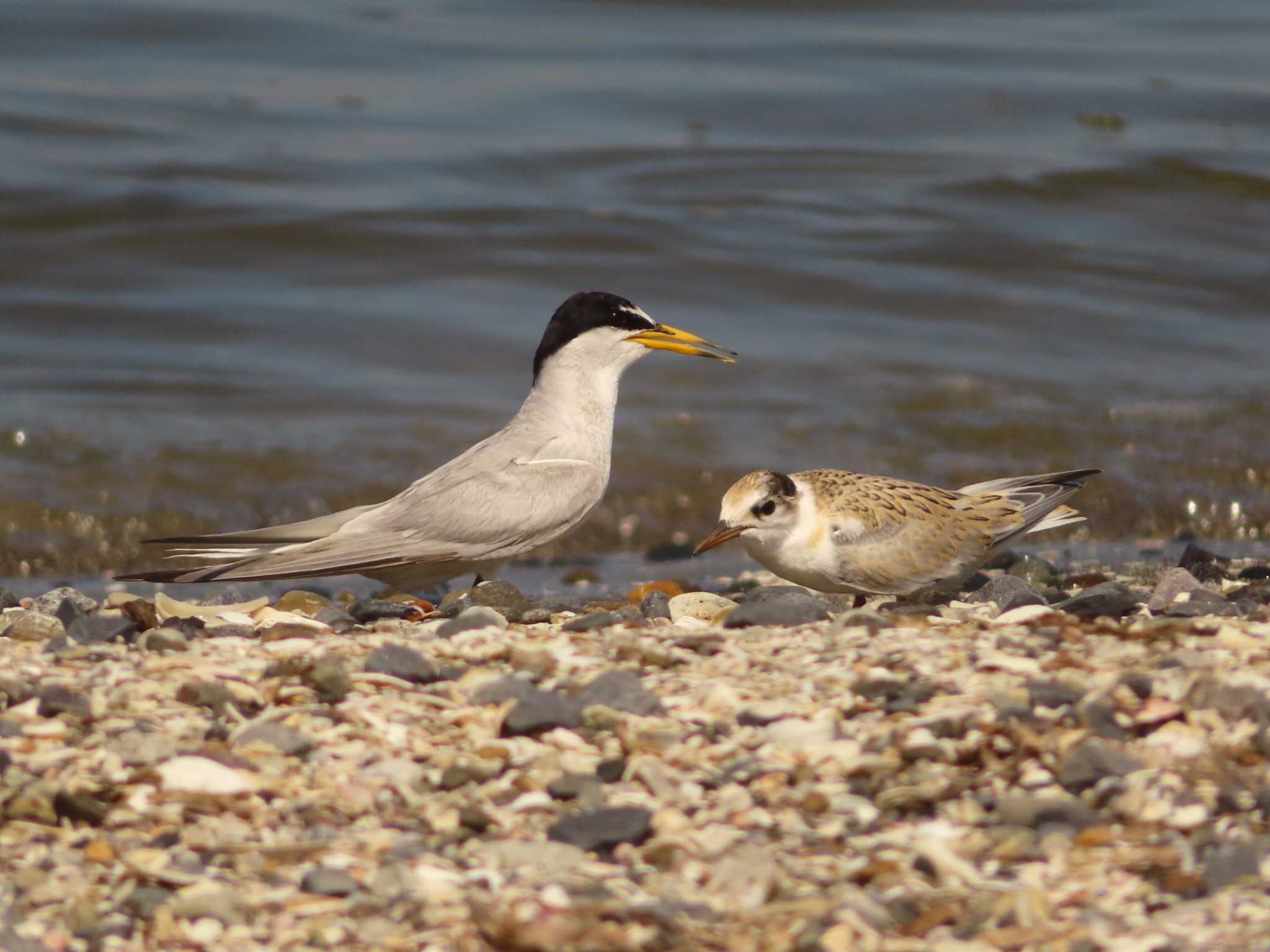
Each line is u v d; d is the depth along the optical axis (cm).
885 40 2914
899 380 1866
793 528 846
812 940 418
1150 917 430
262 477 1529
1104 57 2934
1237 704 548
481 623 742
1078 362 1964
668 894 452
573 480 979
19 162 2225
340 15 2788
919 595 888
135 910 448
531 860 474
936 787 507
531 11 2923
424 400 1756
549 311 2020
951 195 2366
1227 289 2189
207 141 2347
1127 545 1406
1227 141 2598
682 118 2586
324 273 2058
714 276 2119
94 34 2648
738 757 545
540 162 2367
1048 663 618
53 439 1570
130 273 2028
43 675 637
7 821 502
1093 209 2361
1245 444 1675
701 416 1730
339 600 1085
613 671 607
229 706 596
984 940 418
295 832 500
